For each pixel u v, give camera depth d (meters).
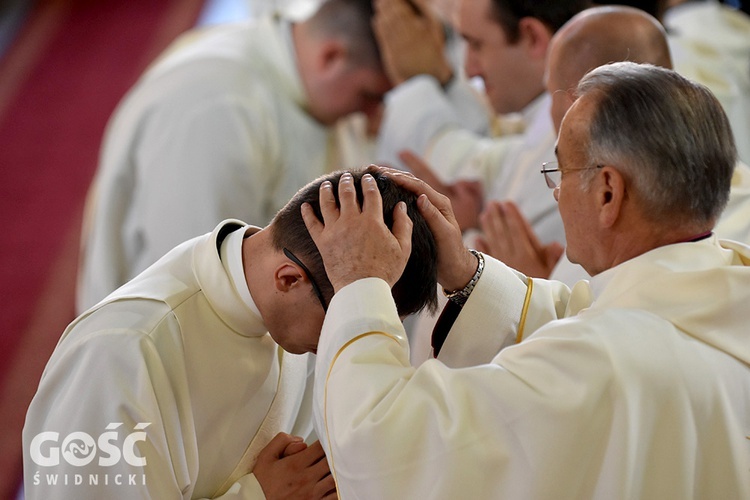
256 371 5.88
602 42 6.89
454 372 5.00
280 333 5.65
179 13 24.53
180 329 5.56
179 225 10.95
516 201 9.23
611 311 5.03
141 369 5.30
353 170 5.64
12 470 12.25
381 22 11.40
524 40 9.34
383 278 5.21
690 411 4.84
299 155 11.71
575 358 4.84
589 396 4.77
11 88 21.72
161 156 11.05
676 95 5.00
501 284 6.18
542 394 4.82
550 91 7.13
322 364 5.20
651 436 4.84
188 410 5.55
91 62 22.67
